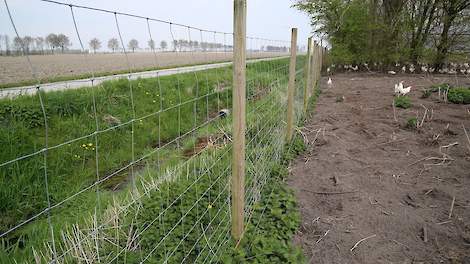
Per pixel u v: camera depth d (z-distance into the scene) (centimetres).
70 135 592
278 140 499
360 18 1752
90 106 692
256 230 292
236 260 250
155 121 752
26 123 576
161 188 360
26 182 437
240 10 224
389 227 306
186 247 275
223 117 733
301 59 1781
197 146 569
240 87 240
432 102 821
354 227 308
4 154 469
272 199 344
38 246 289
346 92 1085
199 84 989
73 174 493
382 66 1816
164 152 566
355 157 476
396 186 383
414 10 1675
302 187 389
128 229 293
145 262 252
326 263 263
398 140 537
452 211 326
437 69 1730
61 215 364
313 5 1895
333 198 362
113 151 602
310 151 507
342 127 630
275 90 812
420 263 259
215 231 282
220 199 348
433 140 519
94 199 389
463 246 276
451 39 1653
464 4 1552
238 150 254
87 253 250
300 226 310
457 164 433
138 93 835
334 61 1906
